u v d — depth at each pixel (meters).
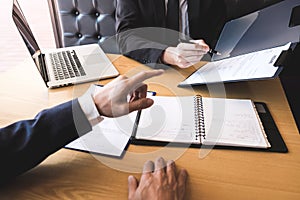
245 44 0.83
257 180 0.48
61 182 0.49
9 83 0.81
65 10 1.71
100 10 1.68
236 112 0.64
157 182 0.47
